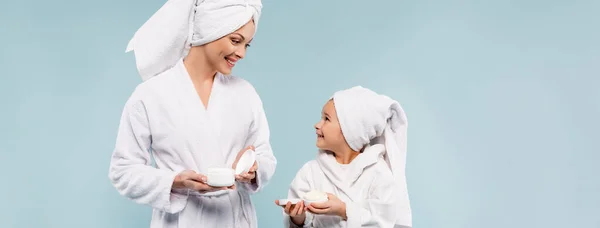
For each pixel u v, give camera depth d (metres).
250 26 1.78
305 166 2.03
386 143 1.96
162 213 1.81
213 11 1.74
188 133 1.76
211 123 1.80
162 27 1.81
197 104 1.79
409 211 1.92
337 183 1.91
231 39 1.77
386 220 1.84
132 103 1.77
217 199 1.80
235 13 1.74
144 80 1.87
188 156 1.77
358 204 1.85
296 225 1.93
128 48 1.88
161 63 1.84
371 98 1.91
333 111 1.92
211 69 1.83
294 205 1.80
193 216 1.78
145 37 1.84
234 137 1.84
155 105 1.76
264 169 1.86
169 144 1.76
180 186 1.68
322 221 1.90
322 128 1.94
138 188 1.71
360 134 1.89
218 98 1.83
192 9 1.79
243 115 1.87
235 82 1.92
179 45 1.82
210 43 1.77
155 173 1.70
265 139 1.96
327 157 1.97
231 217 1.82
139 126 1.77
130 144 1.78
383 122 1.91
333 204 1.79
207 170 1.77
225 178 1.60
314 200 1.78
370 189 1.90
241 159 1.73
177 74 1.82
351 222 1.80
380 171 1.89
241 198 1.87
